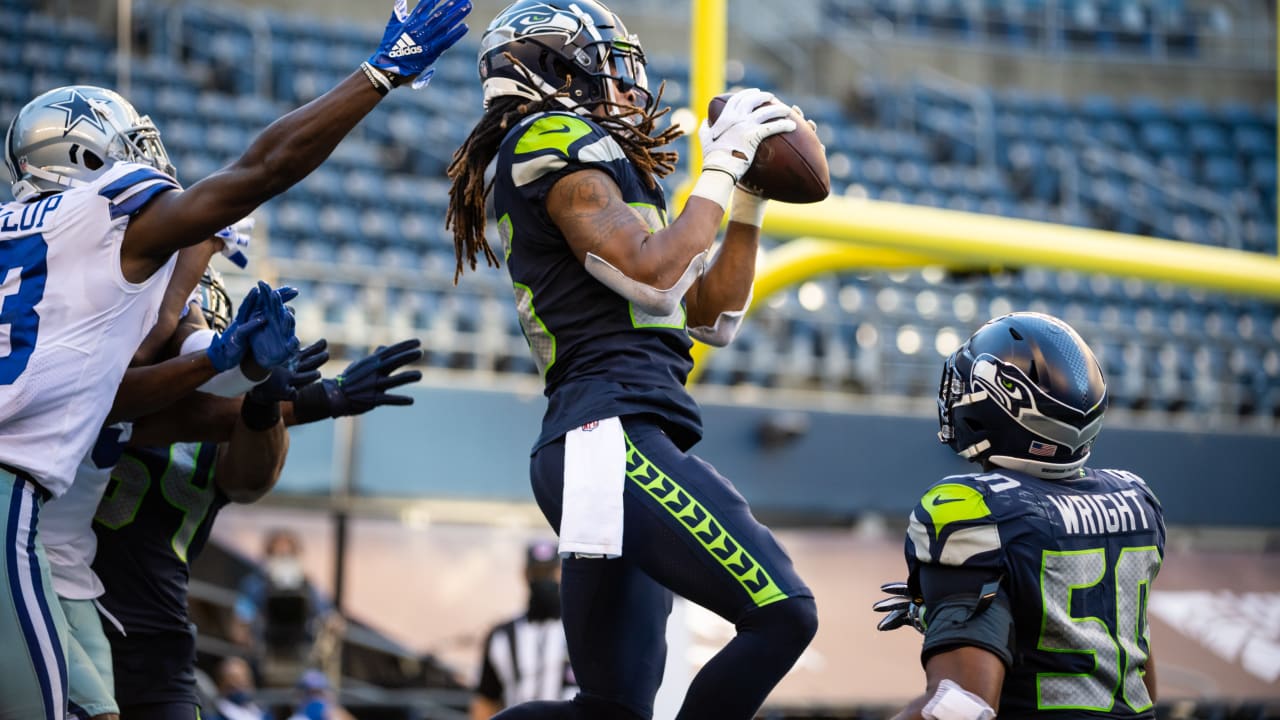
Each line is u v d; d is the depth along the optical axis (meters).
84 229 7.06
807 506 23.97
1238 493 26.11
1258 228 43.50
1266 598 25.89
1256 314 37.38
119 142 7.78
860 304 33.81
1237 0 50.22
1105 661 6.45
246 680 19.09
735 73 43.59
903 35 47.75
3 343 7.00
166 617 8.78
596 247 6.64
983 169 42.81
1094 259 18.56
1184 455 26.02
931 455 24.72
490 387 23.23
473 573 23.66
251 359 7.61
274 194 7.05
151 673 8.71
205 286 9.24
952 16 48.44
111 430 8.08
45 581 7.01
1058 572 6.45
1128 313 36.34
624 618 7.35
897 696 22.64
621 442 6.70
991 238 17.91
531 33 7.18
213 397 8.44
